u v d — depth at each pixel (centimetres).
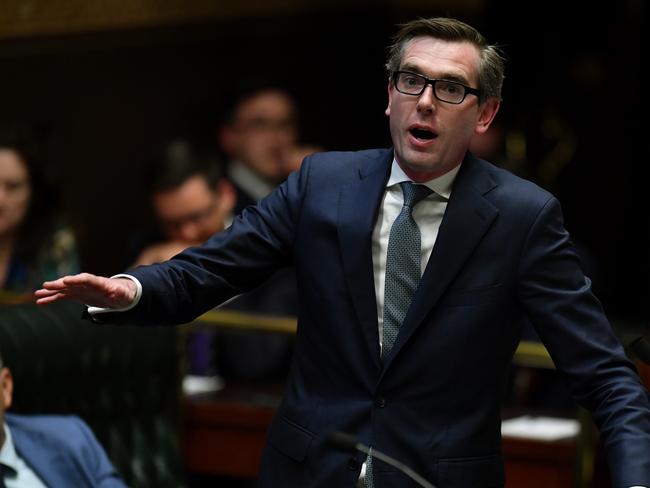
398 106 658
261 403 1120
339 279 672
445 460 658
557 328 662
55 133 1586
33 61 1552
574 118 1917
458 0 1897
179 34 1702
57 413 934
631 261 2005
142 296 649
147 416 1009
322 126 1834
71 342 945
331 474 662
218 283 681
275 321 1067
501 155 1376
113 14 1611
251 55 1784
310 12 1827
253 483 1166
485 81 663
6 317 920
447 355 661
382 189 679
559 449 1003
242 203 1427
